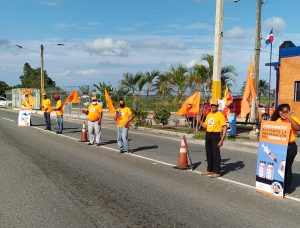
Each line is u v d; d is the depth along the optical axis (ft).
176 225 20.16
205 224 20.40
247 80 63.46
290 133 26.71
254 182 30.45
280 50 77.46
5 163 36.70
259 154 27.50
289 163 26.99
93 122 50.78
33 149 46.37
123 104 44.68
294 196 26.55
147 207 23.21
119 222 20.40
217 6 61.52
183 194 26.40
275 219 21.48
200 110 68.13
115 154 43.57
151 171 34.12
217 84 62.18
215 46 61.98
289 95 75.97
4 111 154.20
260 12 71.20
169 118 87.25
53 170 33.73
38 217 21.01
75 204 23.53
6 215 21.30
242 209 23.21
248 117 81.87
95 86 129.39
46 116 71.72
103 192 26.50
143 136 64.49
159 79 109.91
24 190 26.66
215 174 32.24
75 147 48.78
